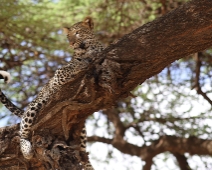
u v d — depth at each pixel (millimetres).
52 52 15297
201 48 7703
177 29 7566
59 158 8234
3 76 9602
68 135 8523
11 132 9016
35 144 8484
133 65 7773
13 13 12992
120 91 7977
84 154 8656
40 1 14227
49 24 14016
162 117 17000
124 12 14727
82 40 10484
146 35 7715
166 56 7715
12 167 9023
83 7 14547
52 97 8227
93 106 8094
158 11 14227
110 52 7875
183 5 7656
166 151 17500
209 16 7422
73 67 9234
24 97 15961
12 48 14062
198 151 16484
